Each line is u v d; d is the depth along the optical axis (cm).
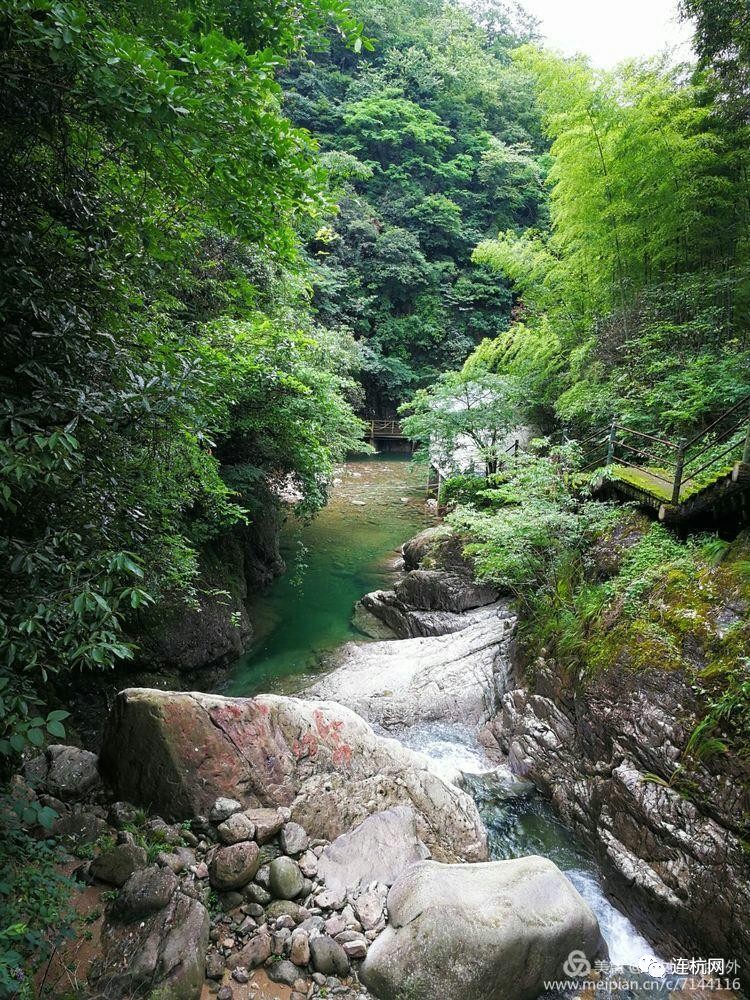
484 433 1352
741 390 631
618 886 420
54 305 262
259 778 384
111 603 259
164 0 285
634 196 837
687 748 410
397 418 2822
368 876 353
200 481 507
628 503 640
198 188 319
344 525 1497
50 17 206
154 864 318
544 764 547
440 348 2812
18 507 251
